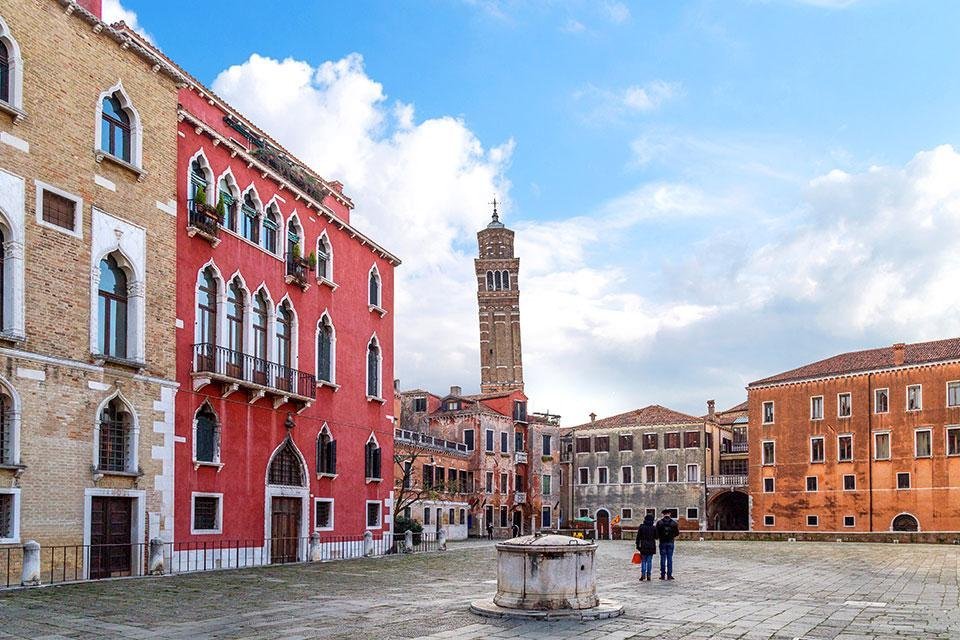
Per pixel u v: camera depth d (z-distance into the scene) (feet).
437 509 211.00
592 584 51.57
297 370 100.94
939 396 197.16
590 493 264.52
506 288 377.09
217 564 85.35
